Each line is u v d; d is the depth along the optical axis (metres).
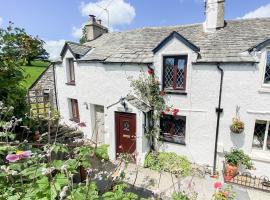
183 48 8.05
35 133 4.73
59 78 12.77
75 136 5.64
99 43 12.68
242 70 7.30
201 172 7.97
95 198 2.47
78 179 3.94
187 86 8.27
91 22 14.05
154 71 8.85
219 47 8.18
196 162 8.65
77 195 2.24
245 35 8.42
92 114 11.46
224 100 7.75
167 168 8.18
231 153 7.64
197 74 8.02
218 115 7.88
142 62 8.90
